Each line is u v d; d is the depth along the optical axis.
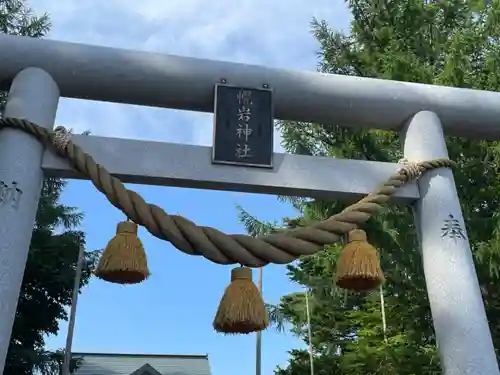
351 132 7.81
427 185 2.96
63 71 2.94
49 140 2.68
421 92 3.26
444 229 2.83
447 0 8.76
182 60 3.07
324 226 2.65
